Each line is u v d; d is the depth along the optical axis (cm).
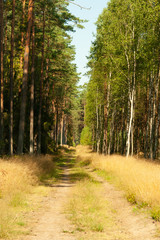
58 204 1038
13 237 600
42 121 3294
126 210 957
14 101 2792
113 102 3528
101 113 4572
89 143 7581
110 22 2817
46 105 3362
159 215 786
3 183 1133
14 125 2686
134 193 1089
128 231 716
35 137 3253
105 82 3478
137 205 982
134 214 880
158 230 680
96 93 3919
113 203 1082
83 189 1296
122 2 2602
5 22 3000
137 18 2494
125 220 834
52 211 916
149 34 2495
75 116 9331
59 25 2966
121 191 1348
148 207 922
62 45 4094
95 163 2623
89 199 1066
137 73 2688
